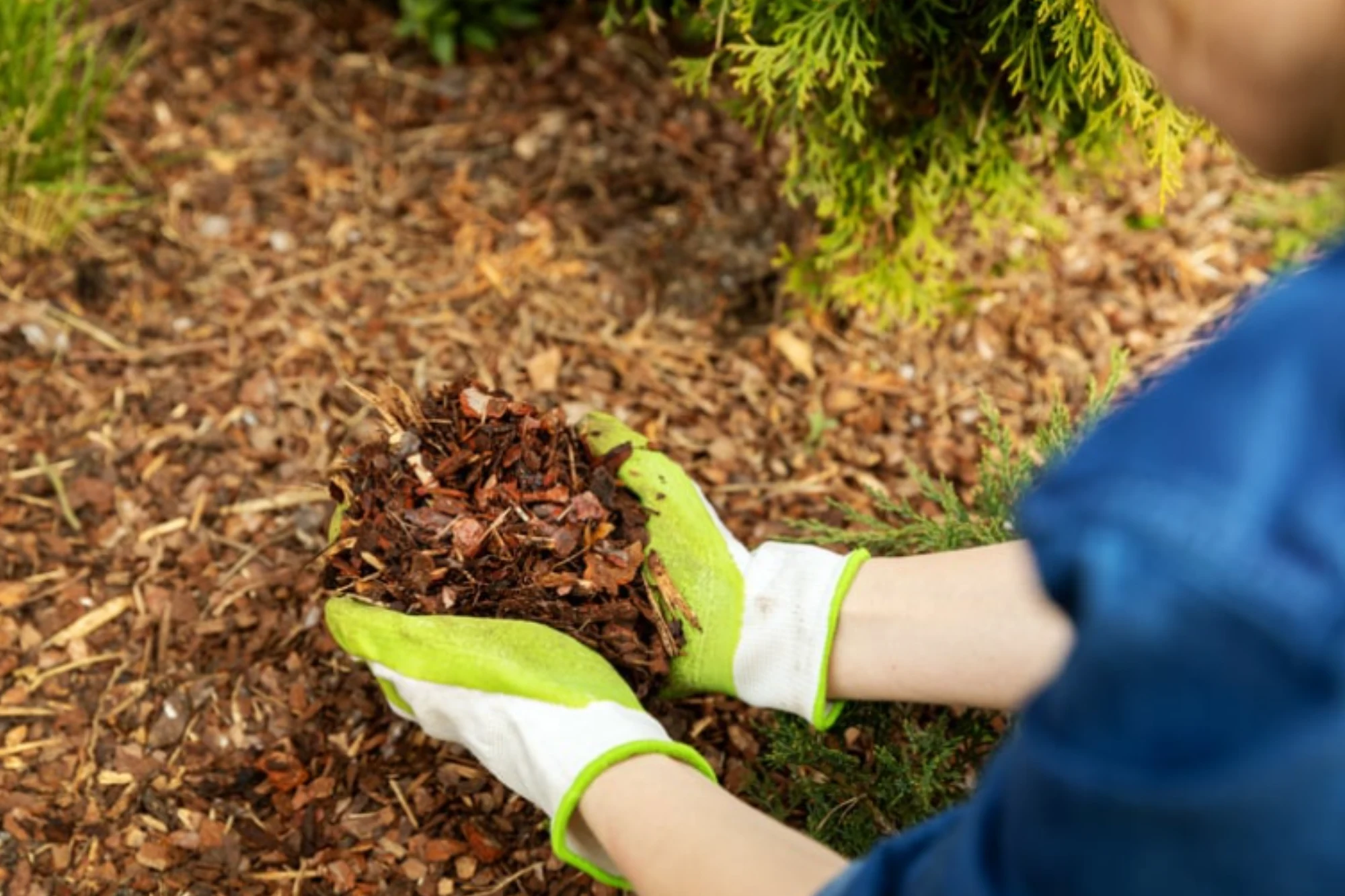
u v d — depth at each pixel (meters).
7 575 1.98
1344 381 0.59
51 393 2.21
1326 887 0.60
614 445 1.67
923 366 2.35
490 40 2.83
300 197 2.56
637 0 2.88
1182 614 0.58
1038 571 0.64
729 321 2.41
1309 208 2.51
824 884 1.01
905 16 1.80
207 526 2.06
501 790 1.78
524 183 2.62
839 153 2.07
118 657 1.90
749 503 2.13
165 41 2.80
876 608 1.45
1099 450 0.62
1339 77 0.62
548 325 2.37
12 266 2.39
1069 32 1.59
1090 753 0.63
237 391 2.23
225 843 1.72
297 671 1.90
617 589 1.55
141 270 2.41
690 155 2.67
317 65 2.82
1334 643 0.56
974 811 0.76
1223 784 0.60
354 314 2.37
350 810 1.76
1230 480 0.58
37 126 2.38
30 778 1.77
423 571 1.51
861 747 1.75
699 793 1.16
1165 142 1.74
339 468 1.63
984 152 2.04
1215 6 0.62
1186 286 2.48
